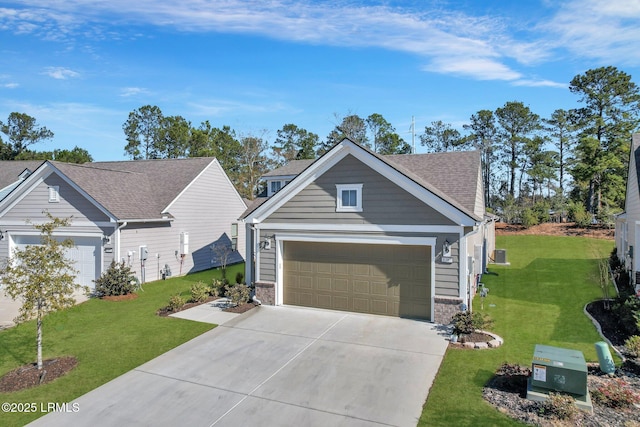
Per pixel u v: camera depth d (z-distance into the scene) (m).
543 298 14.42
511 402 6.95
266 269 14.01
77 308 13.09
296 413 6.94
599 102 37.28
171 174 22.80
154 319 12.51
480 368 8.48
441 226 11.44
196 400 7.46
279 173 22.69
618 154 35.22
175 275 20.50
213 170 23.80
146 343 10.43
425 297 11.95
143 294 16.16
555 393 6.79
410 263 12.12
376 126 57.81
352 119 53.62
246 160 52.28
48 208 17.78
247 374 8.52
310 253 13.53
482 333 10.47
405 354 9.38
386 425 6.50
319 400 7.38
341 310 13.07
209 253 23.39
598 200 35.53
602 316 12.02
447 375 8.20
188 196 21.55
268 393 7.68
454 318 10.78
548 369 6.86
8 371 8.80
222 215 24.66
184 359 9.37
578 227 29.27
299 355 9.48
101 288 15.33
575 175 35.16
